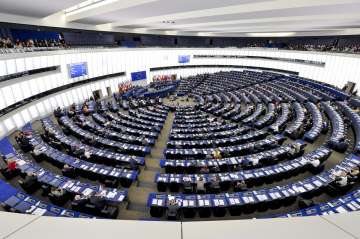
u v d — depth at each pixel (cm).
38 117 2308
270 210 1093
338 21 2364
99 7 2042
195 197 1048
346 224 178
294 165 1328
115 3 1852
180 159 1534
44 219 189
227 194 1065
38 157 1495
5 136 1855
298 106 2533
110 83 3509
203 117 2477
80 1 1583
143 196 1240
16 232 174
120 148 1623
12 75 1969
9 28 2191
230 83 4059
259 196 1052
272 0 1568
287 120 2219
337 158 1592
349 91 3047
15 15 2122
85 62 2983
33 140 1691
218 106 2833
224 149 1578
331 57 3338
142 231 171
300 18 2202
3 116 1878
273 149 1550
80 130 1938
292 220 181
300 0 1584
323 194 1194
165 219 1063
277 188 1102
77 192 1091
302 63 3875
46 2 1581
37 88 2277
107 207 1052
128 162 1423
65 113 2458
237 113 2589
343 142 1639
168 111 2862
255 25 2956
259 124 2141
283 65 4241
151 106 3017
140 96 3428
